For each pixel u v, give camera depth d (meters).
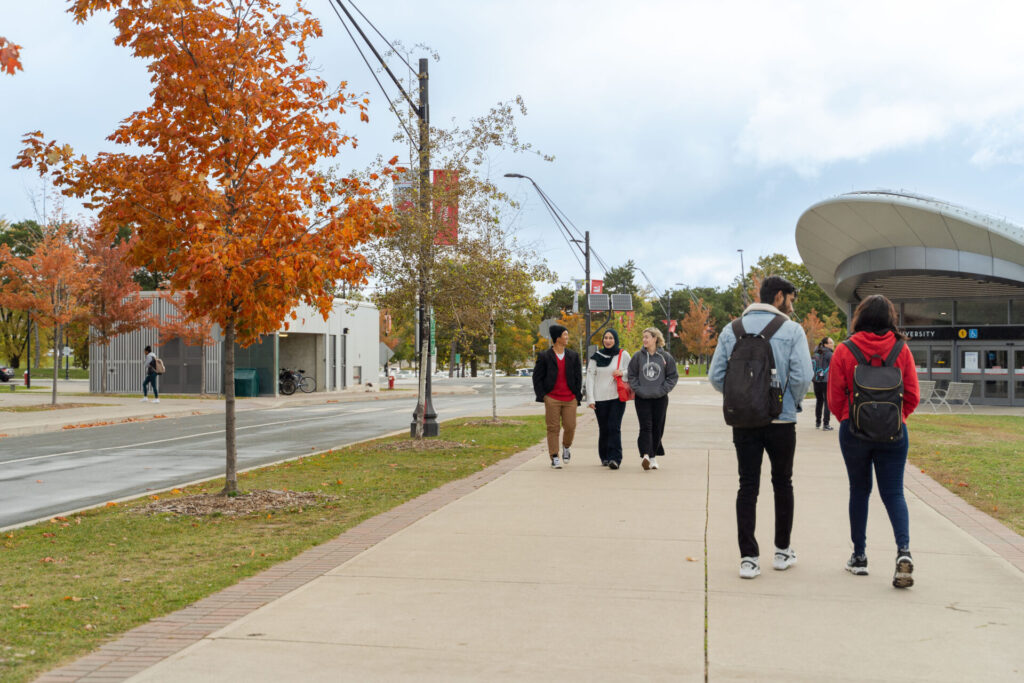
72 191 9.05
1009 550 6.65
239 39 8.88
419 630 4.70
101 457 15.05
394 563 6.23
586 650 4.36
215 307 9.19
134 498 9.98
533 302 19.84
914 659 4.25
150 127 9.12
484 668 4.12
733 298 129.88
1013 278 31.16
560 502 8.88
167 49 8.93
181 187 8.52
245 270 8.56
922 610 5.06
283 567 6.24
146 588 5.73
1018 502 8.90
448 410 28.62
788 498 6.00
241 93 9.16
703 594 5.40
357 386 48.50
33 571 6.30
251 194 9.27
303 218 9.33
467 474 11.45
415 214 16.03
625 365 11.77
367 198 9.72
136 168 9.13
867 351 5.79
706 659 4.24
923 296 36.31
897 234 32.31
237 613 5.10
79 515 8.91
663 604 5.18
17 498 10.54
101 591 5.67
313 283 8.86
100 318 36.09
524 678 3.99
